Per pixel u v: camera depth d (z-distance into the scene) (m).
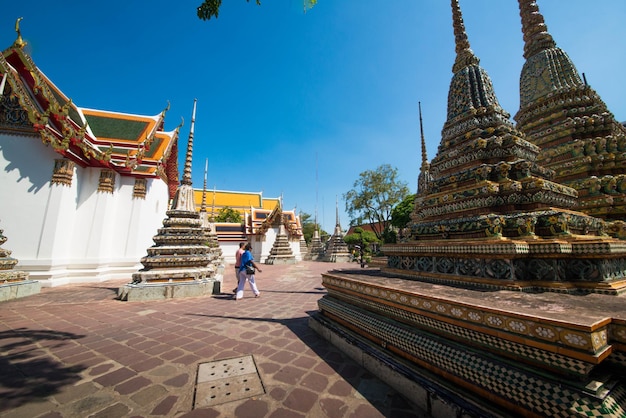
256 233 30.38
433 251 3.99
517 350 2.12
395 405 2.68
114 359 3.79
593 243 2.76
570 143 6.02
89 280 12.05
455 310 2.57
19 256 10.50
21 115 11.27
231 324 5.55
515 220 3.48
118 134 15.96
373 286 3.72
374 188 34.22
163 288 8.20
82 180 12.84
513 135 4.33
